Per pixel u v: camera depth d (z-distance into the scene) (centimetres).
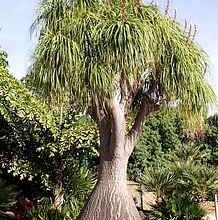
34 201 1442
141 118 899
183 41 877
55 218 1189
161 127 2278
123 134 871
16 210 1391
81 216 857
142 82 914
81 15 831
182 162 1742
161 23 841
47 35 826
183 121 939
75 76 815
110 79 815
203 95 875
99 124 879
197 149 2028
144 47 804
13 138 1425
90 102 847
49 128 1339
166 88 868
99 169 877
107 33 802
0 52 1488
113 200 845
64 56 804
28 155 1416
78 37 822
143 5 853
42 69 818
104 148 874
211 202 1850
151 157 2238
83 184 1374
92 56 818
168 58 859
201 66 895
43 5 878
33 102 1350
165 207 1454
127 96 885
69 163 1401
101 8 847
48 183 1373
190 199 1532
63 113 1391
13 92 1338
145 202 1778
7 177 1483
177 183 1603
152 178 1594
